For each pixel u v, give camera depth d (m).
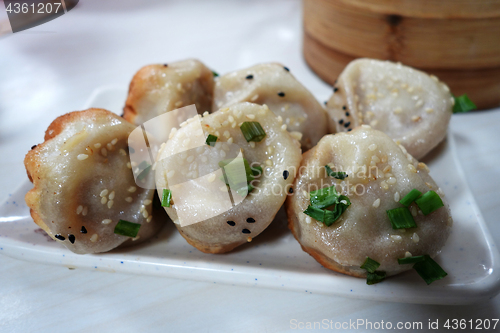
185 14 0.47
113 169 0.19
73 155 0.19
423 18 0.26
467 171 0.24
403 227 0.18
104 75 0.35
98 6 0.43
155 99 0.22
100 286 0.19
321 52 0.33
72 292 0.19
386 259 0.18
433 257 0.18
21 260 0.20
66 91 0.32
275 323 0.18
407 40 0.28
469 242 0.19
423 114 0.23
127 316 0.18
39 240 0.20
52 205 0.18
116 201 0.20
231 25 0.45
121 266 0.19
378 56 0.29
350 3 0.28
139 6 0.48
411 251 0.18
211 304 0.18
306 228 0.18
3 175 0.25
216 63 0.38
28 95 0.32
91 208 0.19
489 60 0.27
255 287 0.19
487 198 0.23
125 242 0.20
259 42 0.42
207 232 0.19
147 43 0.41
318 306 0.18
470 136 0.27
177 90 0.22
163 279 0.19
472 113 0.30
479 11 0.26
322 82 0.34
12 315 0.18
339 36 0.30
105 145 0.19
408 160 0.19
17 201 0.21
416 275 0.18
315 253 0.19
